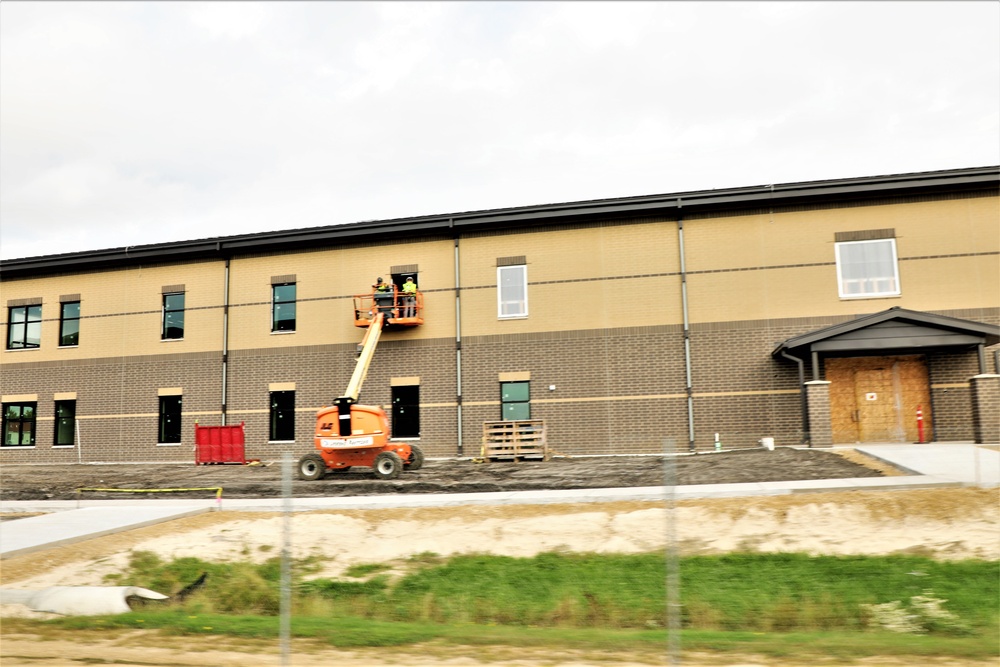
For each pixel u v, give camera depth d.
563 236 26.80
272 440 28.44
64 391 31.12
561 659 8.29
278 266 29.25
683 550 13.42
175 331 30.19
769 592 11.47
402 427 27.42
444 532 15.02
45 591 11.34
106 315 31.00
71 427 31.06
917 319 21.42
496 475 21.20
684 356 25.34
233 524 16.12
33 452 31.12
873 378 23.98
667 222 26.03
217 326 29.52
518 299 27.02
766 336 24.81
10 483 23.92
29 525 15.88
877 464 18.28
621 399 25.64
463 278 27.41
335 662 8.25
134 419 30.02
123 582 12.77
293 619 10.52
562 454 25.69
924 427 23.47
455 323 27.28
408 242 28.08
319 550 14.44
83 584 12.66
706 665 7.99
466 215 27.12
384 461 21.67
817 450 20.98
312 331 28.50
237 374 29.05
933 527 13.47
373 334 25.48
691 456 22.41
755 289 25.09
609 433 25.56
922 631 9.91
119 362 30.53
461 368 27.00
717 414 24.86
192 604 11.59
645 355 25.62
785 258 25.03
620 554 13.48
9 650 8.91
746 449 23.28
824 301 24.59
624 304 26.02
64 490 21.92
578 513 15.56
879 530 13.55
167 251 29.98
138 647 8.96
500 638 9.23
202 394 29.33
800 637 9.34
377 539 14.95
